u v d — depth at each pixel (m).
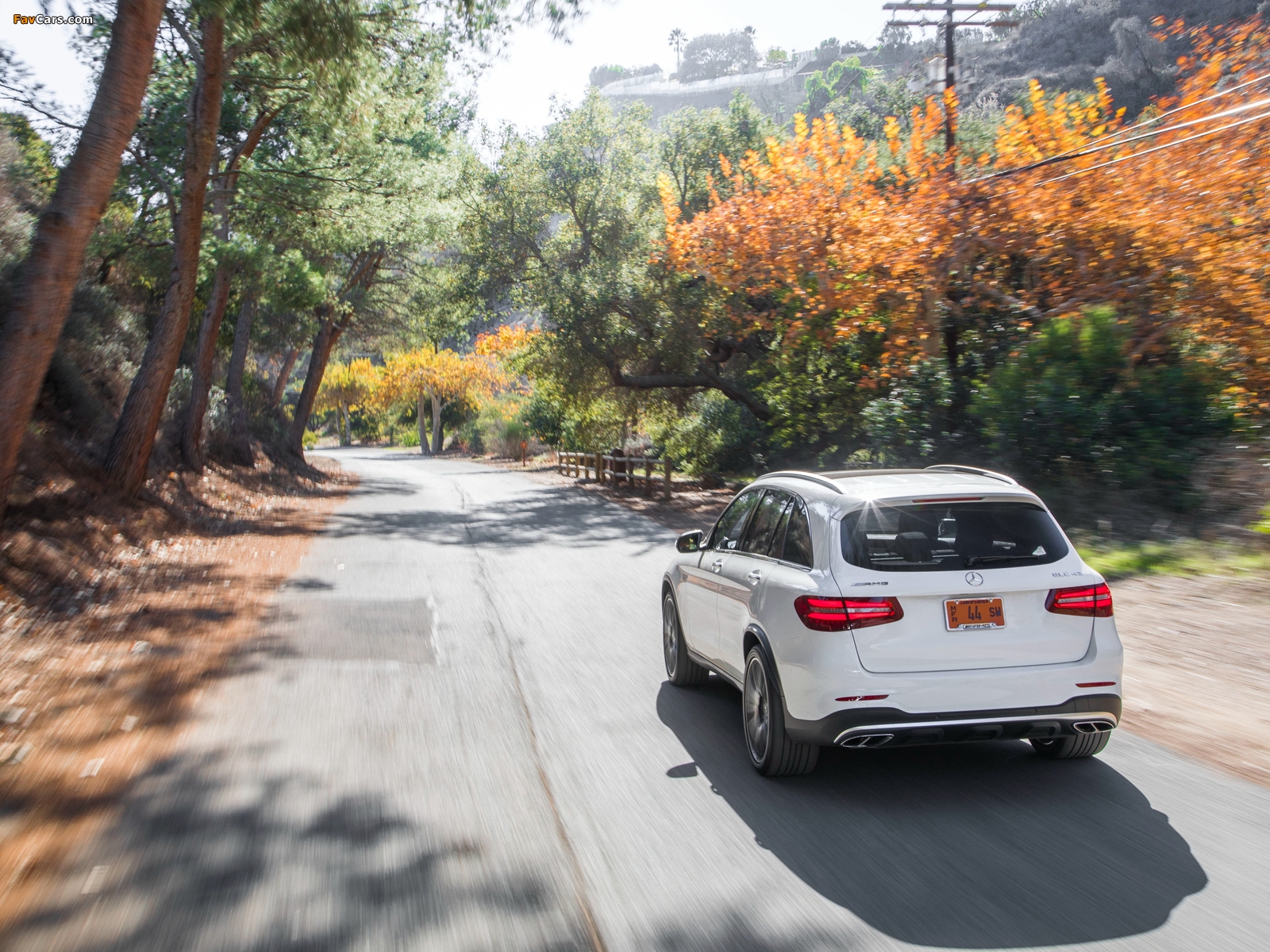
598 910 3.74
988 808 4.81
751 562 5.91
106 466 15.35
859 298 18.83
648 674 7.62
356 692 7.02
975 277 18.47
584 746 5.83
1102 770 5.36
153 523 14.96
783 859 4.20
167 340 15.68
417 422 92.75
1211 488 12.15
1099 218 15.95
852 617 4.75
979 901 3.78
